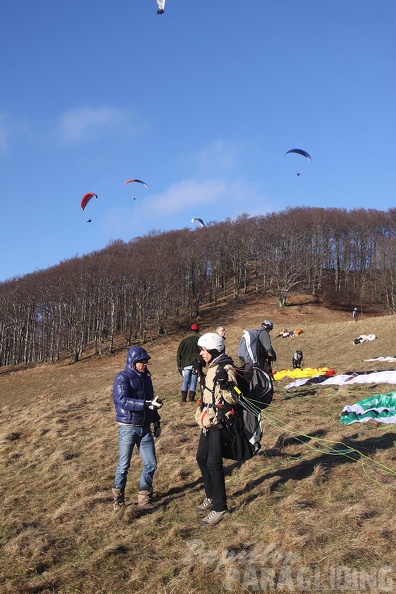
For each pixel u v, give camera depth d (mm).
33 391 50188
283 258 78438
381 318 41000
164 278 69812
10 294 77750
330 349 35719
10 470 7742
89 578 4328
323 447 6613
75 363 60875
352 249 90875
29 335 75750
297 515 4715
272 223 87562
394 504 4715
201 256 82750
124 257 84750
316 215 92000
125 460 5750
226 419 5027
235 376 5277
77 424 10266
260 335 8016
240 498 5438
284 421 8336
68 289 69375
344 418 7895
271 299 76562
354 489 5172
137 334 69250
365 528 4348
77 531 5309
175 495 5914
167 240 93188
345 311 71625
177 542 4758
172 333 66062
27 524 5527
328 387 11688
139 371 6023
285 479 5730
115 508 5656
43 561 4672
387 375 11703
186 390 11156
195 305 76625
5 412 13727
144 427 5828
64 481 6891
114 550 4699
